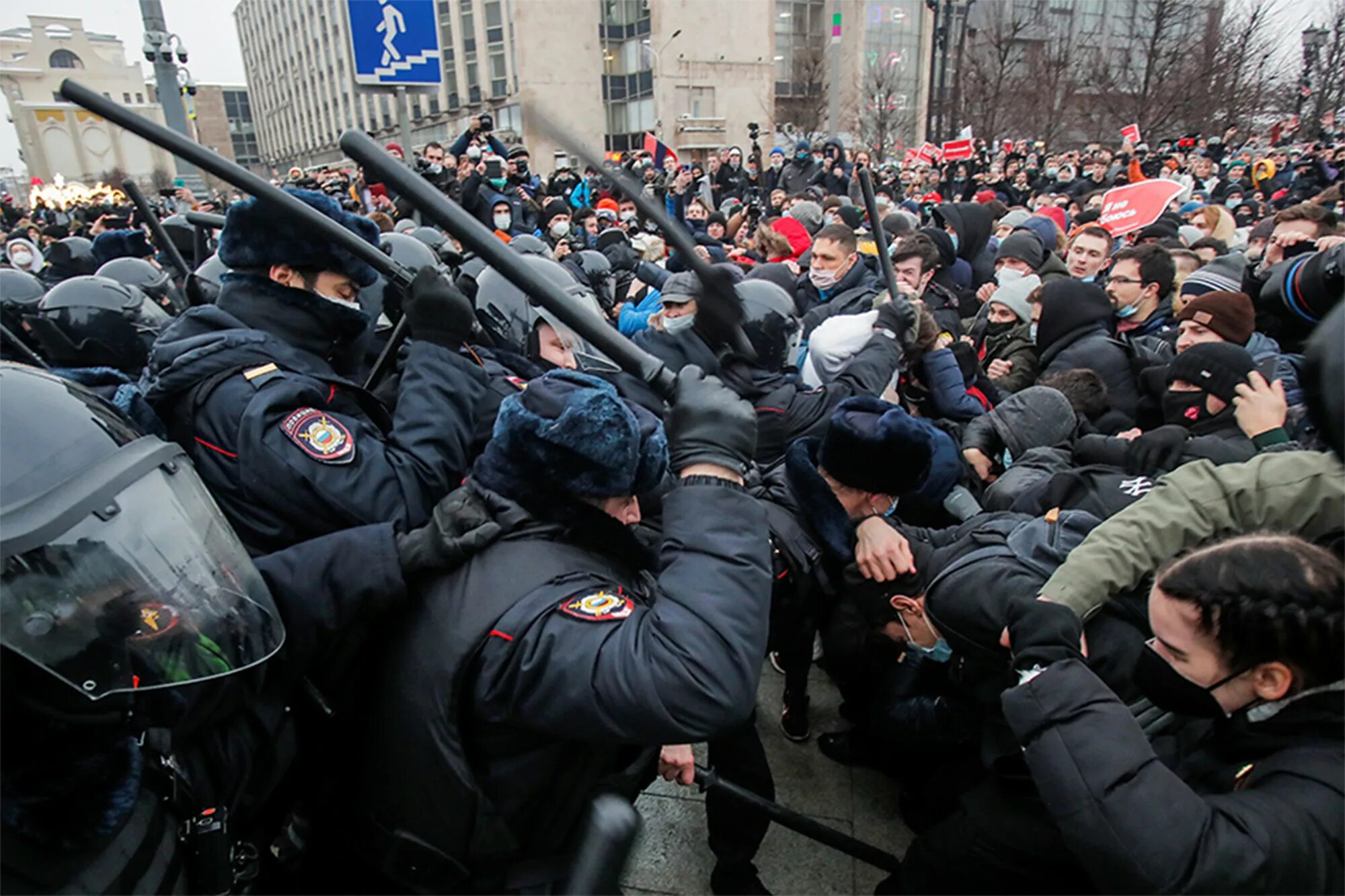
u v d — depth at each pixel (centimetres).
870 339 249
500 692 103
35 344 228
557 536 112
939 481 211
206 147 125
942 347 274
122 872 81
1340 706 101
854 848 181
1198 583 104
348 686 123
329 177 844
